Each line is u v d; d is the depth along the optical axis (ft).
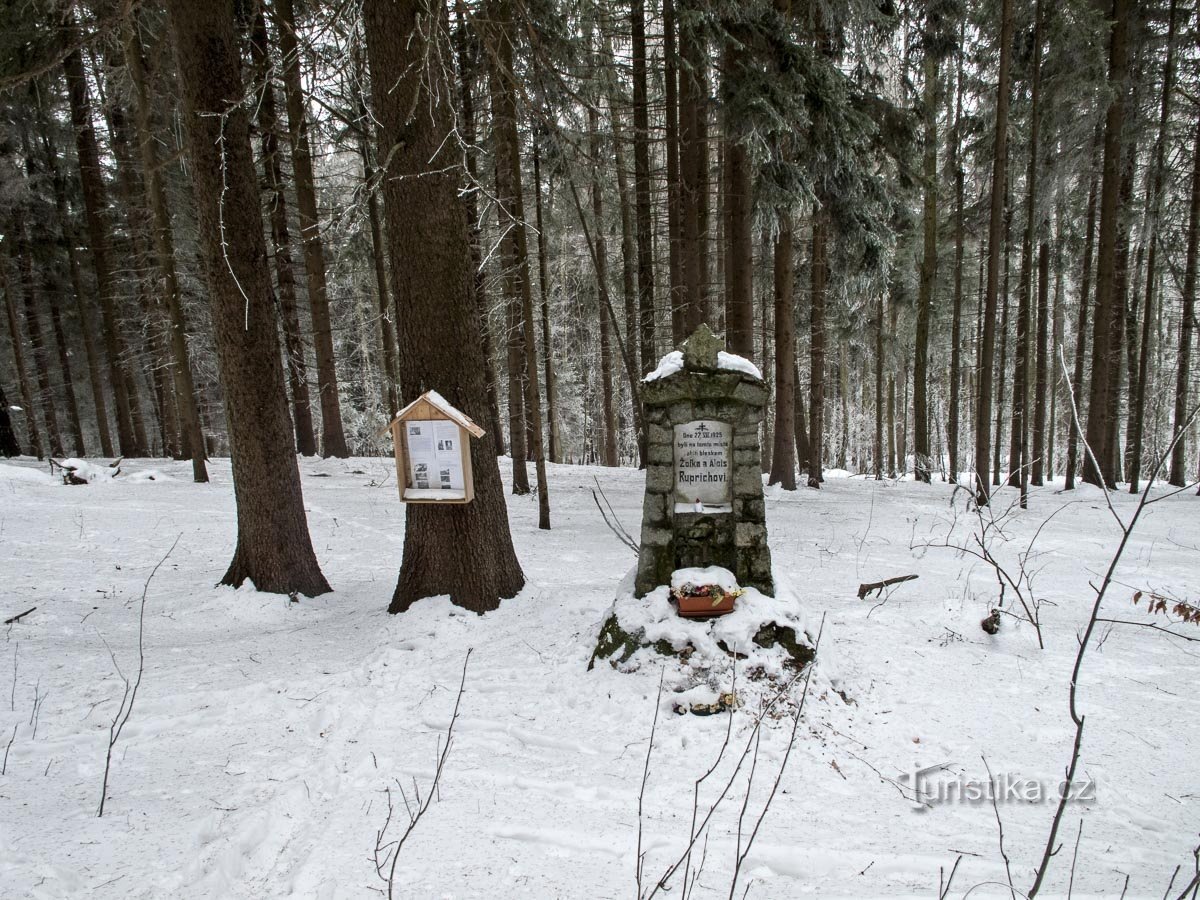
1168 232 46.01
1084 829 9.58
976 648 16.58
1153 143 43.78
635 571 15.87
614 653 13.91
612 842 8.54
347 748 11.00
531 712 12.46
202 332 54.75
